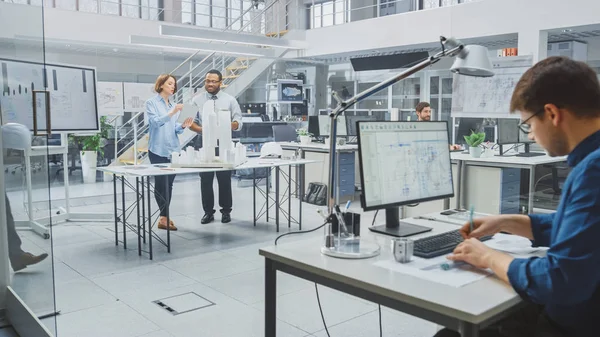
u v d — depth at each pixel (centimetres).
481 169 475
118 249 427
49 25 756
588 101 123
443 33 802
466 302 120
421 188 198
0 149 270
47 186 234
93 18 796
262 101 1066
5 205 271
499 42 843
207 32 729
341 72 1095
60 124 480
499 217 166
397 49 925
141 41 727
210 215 532
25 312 254
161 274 358
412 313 127
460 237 177
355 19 1140
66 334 257
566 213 121
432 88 906
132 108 705
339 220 177
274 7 1131
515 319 156
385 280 136
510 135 516
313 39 1003
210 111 451
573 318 125
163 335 257
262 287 331
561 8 664
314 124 717
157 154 496
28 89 246
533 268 121
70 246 436
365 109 999
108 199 676
